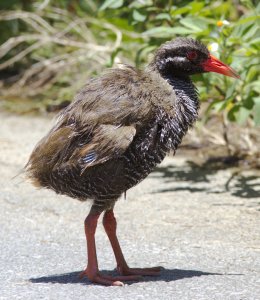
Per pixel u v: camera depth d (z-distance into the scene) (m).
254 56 14.16
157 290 9.77
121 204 13.66
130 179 10.14
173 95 10.42
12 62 21.14
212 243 11.63
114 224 10.55
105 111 10.02
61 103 20.16
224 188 14.54
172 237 11.93
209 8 15.48
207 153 16.86
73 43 20.23
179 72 10.71
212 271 10.48
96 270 10.12
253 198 13.87
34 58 21.86
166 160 16.50
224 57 14.13
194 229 12.28
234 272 10.43
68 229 12.41
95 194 10.12
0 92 21.47
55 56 21.72
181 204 13.60
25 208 13.49
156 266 10.72
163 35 15.23
